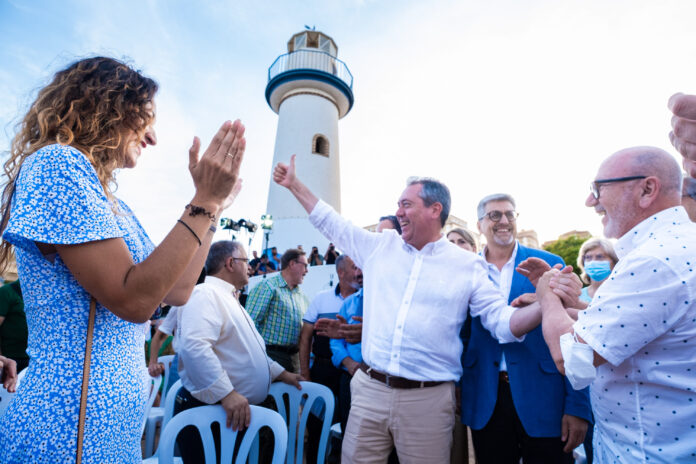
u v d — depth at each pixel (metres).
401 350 2.02
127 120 1.01
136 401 1.00
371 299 2.28
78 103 0.95
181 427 1.91
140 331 1.08
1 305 3.21
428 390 1.98
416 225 2.23
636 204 1.26
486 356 2.19
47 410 0.84
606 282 1.19
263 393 2.51
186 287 1.42
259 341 2.58
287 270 3.85
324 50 18.34
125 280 0.86
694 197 1.63
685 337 1.08
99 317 0.92
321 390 2.70
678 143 1.33
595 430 1.38
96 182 0.92
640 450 1.15
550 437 1.99
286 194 14.33
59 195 0.83
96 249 0.84
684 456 1.07
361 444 2.05
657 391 1.13
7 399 2.06
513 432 2.09
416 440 1.94
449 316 2.08
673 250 1.09
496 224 2.61
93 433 0.87
